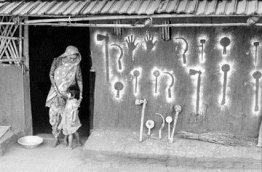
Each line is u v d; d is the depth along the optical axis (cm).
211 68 846
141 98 876
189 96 861
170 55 855
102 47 873
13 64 896
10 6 848
